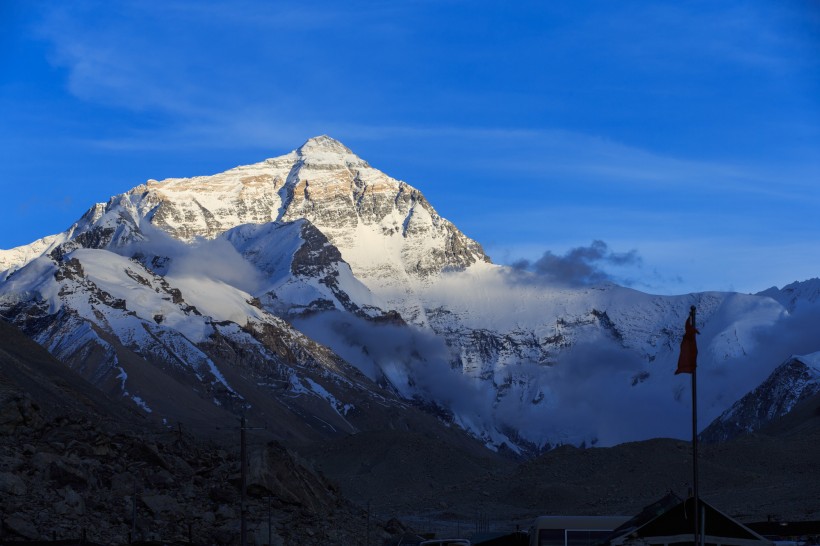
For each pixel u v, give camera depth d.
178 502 80.31
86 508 73.31
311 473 99.25
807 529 83.12
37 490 73.25
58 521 68.94
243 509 63.91
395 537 92.12
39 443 82.62
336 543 84.25
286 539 80.56
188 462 91.19
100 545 64.12
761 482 177.62
